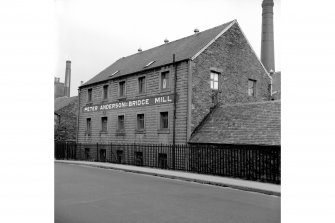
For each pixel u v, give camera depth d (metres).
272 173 12.98
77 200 8.98
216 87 21.27
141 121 23.33
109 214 7.31
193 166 17.28
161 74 21.73
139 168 18.02
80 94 30.27
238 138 17.05
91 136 28.09
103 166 19.86
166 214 7.36
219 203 8.74
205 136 18.70
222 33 21.67
